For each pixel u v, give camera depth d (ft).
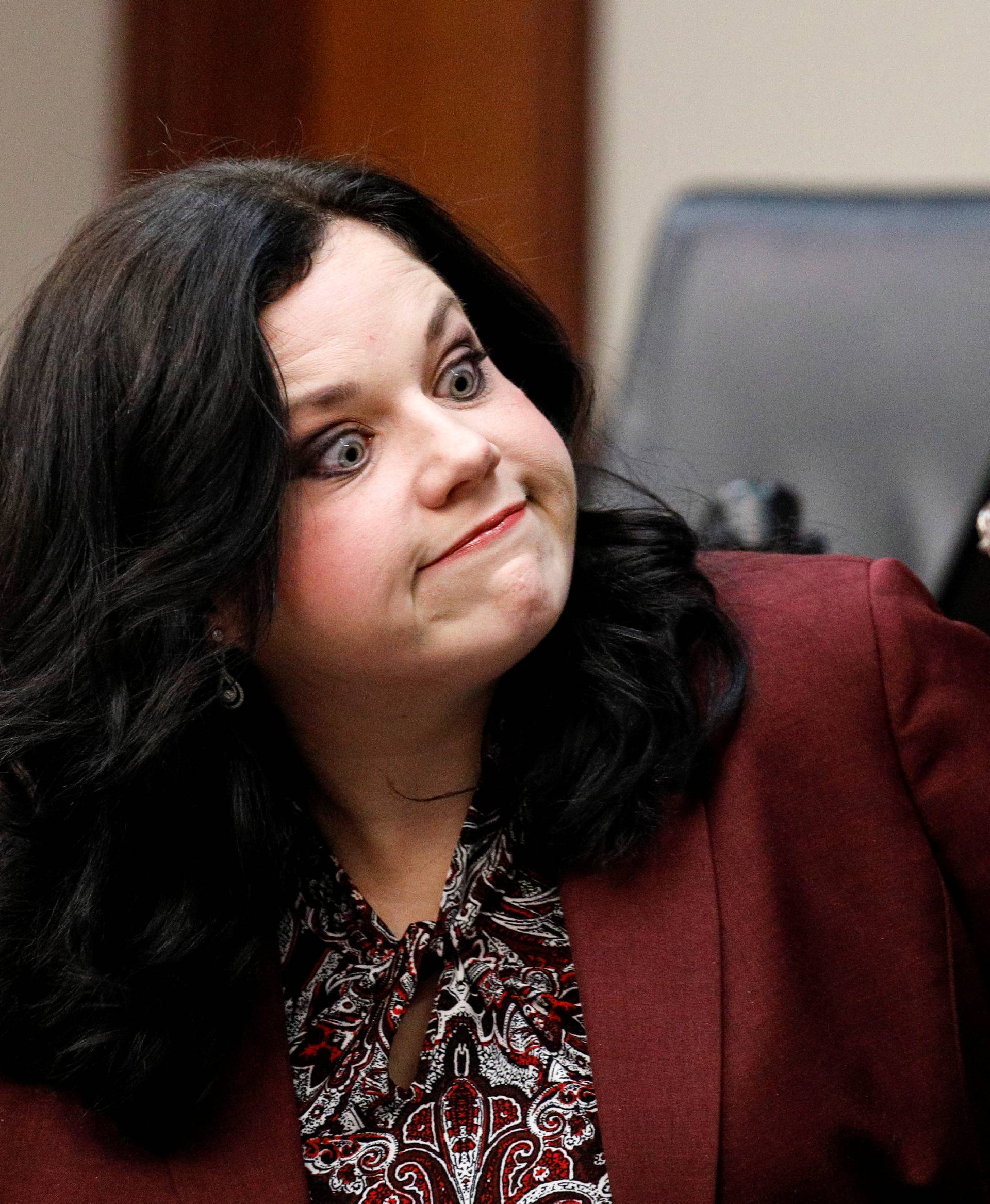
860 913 13.47
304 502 12.32
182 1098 13.20
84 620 12.82
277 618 12.66
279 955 14.12
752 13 32.91
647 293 22.22
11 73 37.14
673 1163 12.62
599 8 34.58
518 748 13.73
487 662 12.50
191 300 12.24
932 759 13.69
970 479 19.56
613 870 13.57
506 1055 13.55
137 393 12.31
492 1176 13.19
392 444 12.32
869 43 31.81
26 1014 13.44
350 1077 13.74
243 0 37.32
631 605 13.91
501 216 35.81
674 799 13.71
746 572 15.06
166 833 13.39
